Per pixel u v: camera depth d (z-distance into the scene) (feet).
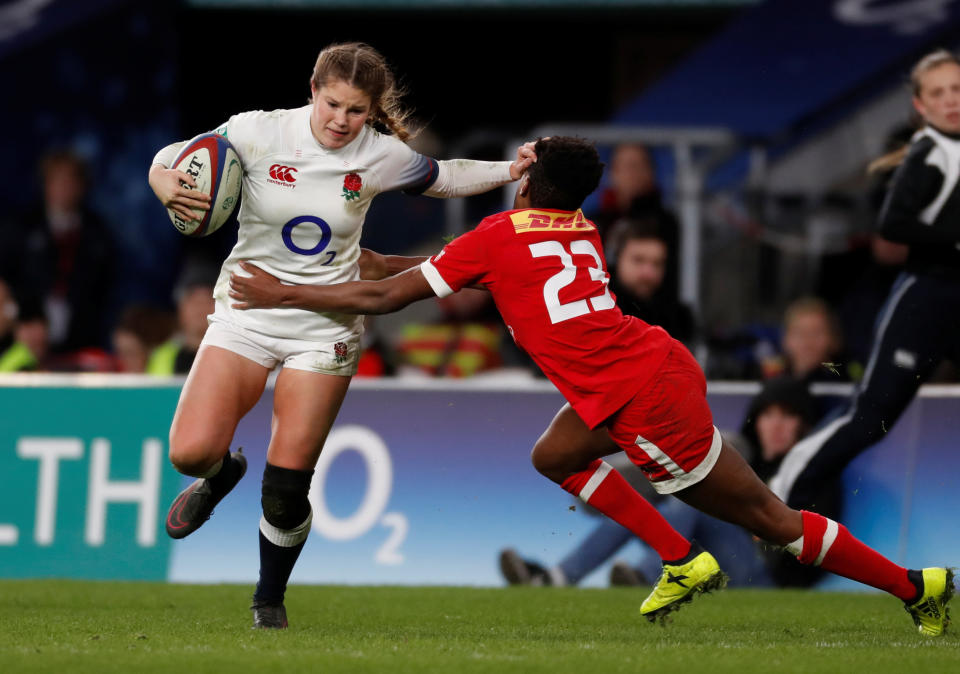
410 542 81.61
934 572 51.52
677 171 117.29
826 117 131.34
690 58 143.54
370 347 106.52
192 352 107.34
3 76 146.00
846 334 117.08
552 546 81.05
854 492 80.64
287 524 51.08
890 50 134.31
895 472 80.59
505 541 81.25
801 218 120.47
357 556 81.61
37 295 131.95
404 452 82.33
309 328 50.65
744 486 49.39
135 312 117.80
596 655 42.96
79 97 147.43
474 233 49.55
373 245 141.18
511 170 54.24
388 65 54.75
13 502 83.41
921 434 81.00
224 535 82.02
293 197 49.90
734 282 119.24
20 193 145.38
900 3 134.51
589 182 49.44
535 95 151.84
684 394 48.52
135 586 76.33
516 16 148.46
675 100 144.05
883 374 81.41
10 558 82.99
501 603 67.62
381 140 51.34
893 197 84.23
